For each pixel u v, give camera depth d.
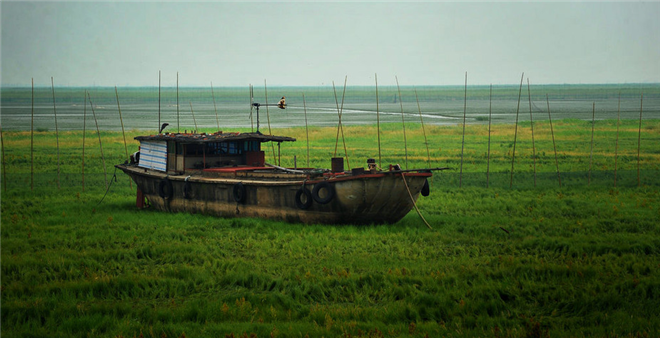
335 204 74.38
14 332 42.22
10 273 56.66
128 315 45.25
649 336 40.69
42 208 95.38
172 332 42.12
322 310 46.41
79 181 129.88
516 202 95.88
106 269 58.28
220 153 92.69
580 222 77.38
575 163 152.88
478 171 140.00
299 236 70.12
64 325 43.56
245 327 43.00
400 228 74.94
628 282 51.00
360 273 55.31
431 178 129.38
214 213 87.00
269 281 53.03
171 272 55.91
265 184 79.38
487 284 50.94
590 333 42.12
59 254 62.94
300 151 188.12
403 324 43.78
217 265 59.09
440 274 53.84
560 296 48.81
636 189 109.06
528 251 63.56
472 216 84.69
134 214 89.94
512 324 43.97
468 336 41.31
